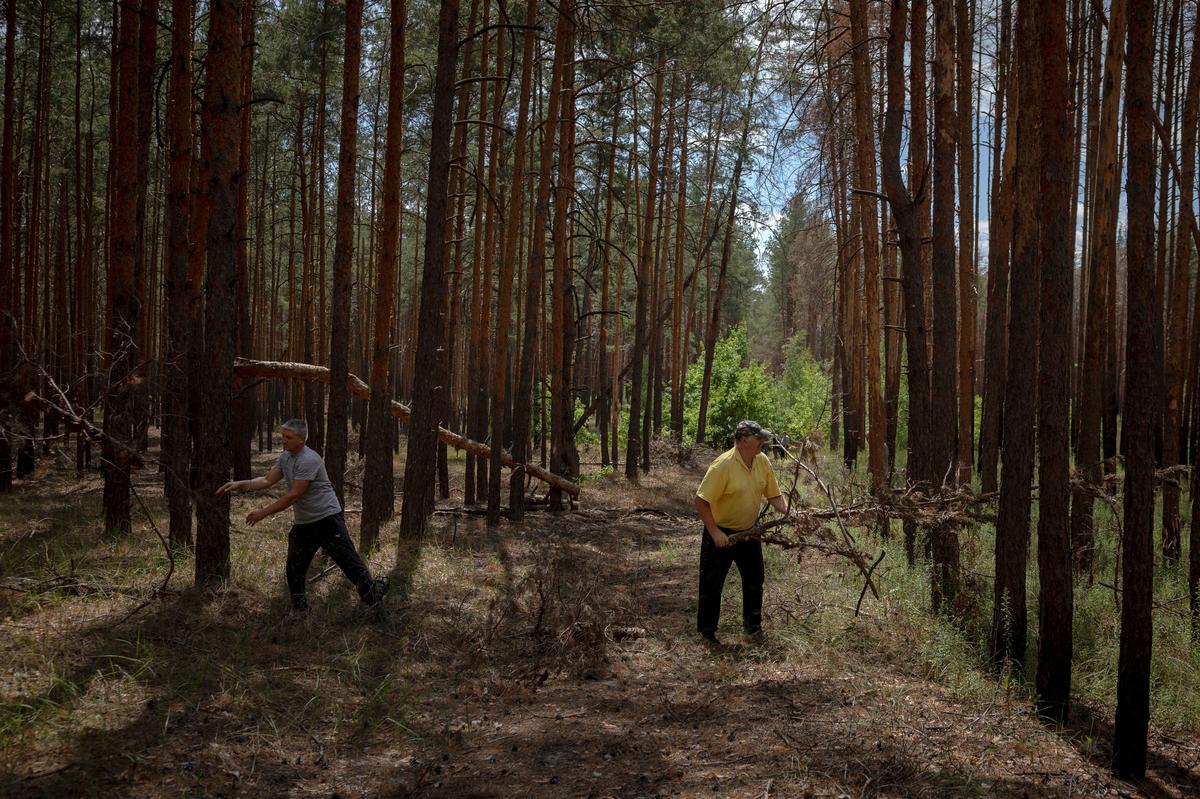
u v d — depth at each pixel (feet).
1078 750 13.84
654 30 47.93
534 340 41.04
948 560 20.51
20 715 12.12
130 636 16.48
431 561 27.48
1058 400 14.98
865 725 13.93
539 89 47.32
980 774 12.23
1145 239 12.85
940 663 17.22
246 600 20.22
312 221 67.10
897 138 23.91
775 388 95.61
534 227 40.19
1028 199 16.56
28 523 30.78
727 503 19.40
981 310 116.88
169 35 50.42
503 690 15.74
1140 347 12.96
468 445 44.78
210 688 14.44
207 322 21.43
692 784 11.64
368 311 84.79
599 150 61.21
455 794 11.43
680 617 21.45
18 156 56.70
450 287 58.65
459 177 49.11
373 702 14.61
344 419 30.58
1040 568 15.38
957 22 33.40
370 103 68.85
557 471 46.24
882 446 32.48
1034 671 17.42
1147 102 12.81
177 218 26.71
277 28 59.36
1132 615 12.89
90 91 69.77
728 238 74.64
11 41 45.34
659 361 80.64
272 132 76.84
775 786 11.44
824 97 33.32
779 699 15.35
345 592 21.84
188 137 27.20
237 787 11.23
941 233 23.63
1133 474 12.92
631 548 33.96
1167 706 16.19
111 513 28.12
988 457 32.53
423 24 52.16
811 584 23.86
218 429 21.31
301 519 19.44
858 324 57.82
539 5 45.14
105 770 11.19
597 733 13.73
